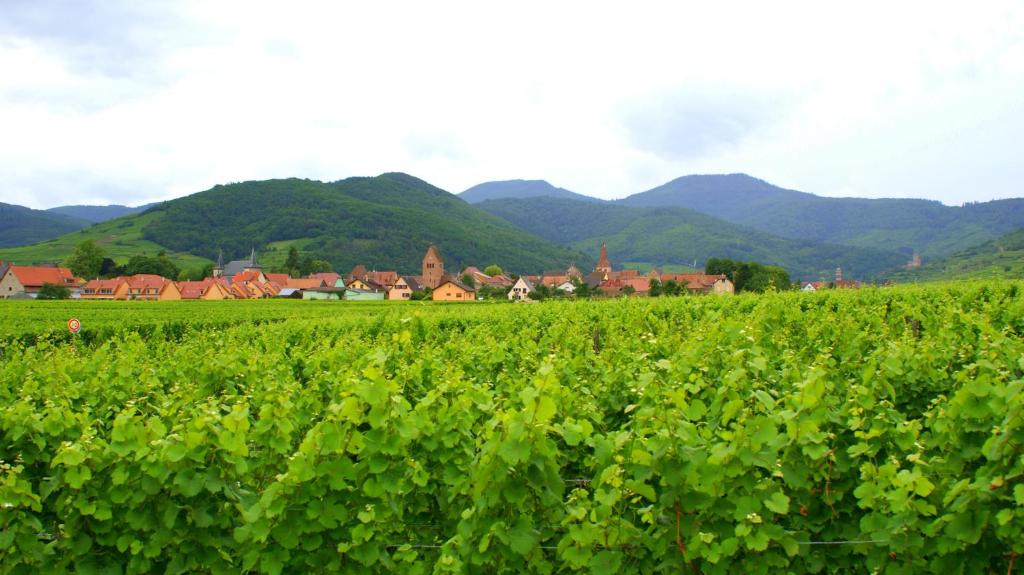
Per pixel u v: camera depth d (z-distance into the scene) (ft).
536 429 13.97
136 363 40.01
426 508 19.35
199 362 38.99
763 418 13.96
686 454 13.64
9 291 337.11
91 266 412.57
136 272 412.16
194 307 179.01
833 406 18.58
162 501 16.37
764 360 20.85
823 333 36.91
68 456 16.15
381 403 15.94
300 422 24.73
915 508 13.50
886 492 14.21
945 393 23.17
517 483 14.40
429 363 31.14
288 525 15.66
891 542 13.87
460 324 65.46
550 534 15.89
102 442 17.21
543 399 13.75
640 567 14.49
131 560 16.60
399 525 17.79
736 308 67.10
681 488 13.76
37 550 16.76
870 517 14.35
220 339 52.34
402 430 15.92
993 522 12.91
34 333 85.10
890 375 21.36
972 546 13.42
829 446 16.78
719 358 26.23
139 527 16.15
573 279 443.32
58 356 36.83
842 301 69.36
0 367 39.17
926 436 17.65
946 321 38.86
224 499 17.20
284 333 58.18
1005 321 41.93
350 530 16.14
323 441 15.70
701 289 280.92
